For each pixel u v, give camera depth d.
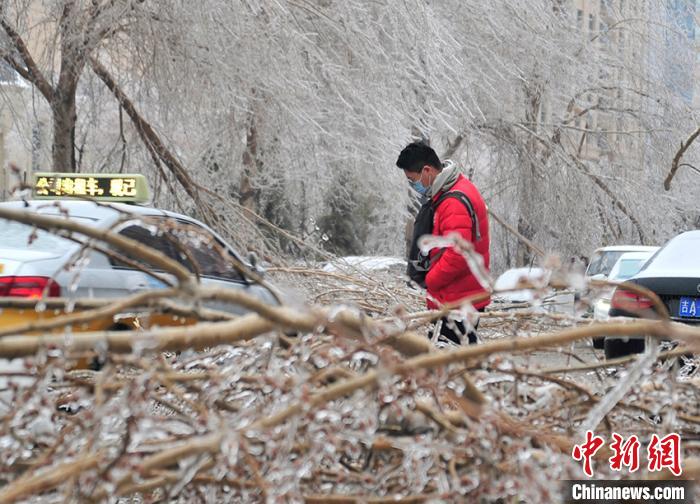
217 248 4.40
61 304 4.30
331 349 4.16
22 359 3.83
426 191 11.19
